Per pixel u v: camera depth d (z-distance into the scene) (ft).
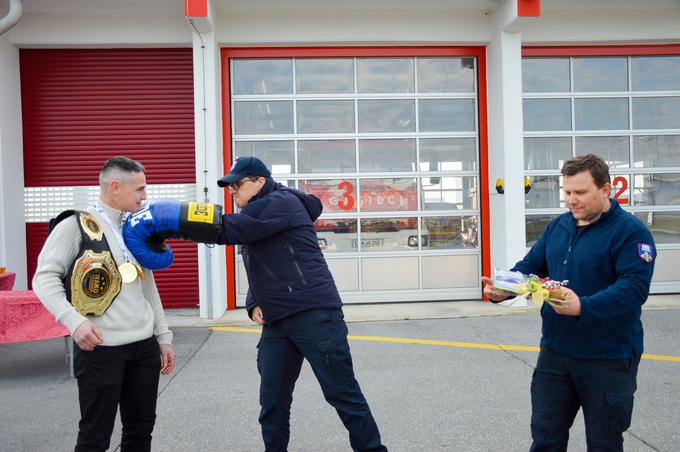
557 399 7.94
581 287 7.73
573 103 27.89
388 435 11.82
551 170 27.81
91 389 7.92
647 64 28.12
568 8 26.48
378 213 27.37
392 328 21.93
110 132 26.58
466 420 12.55
